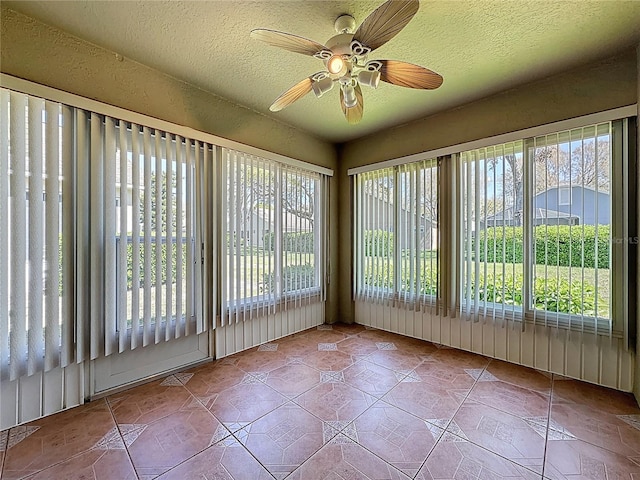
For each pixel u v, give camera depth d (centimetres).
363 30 149
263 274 315
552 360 254
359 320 396
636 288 213
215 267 275
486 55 217
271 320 334
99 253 208
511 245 266
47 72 186
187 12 175
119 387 224
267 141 318
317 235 378
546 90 247
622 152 217
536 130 249
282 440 172
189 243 255
